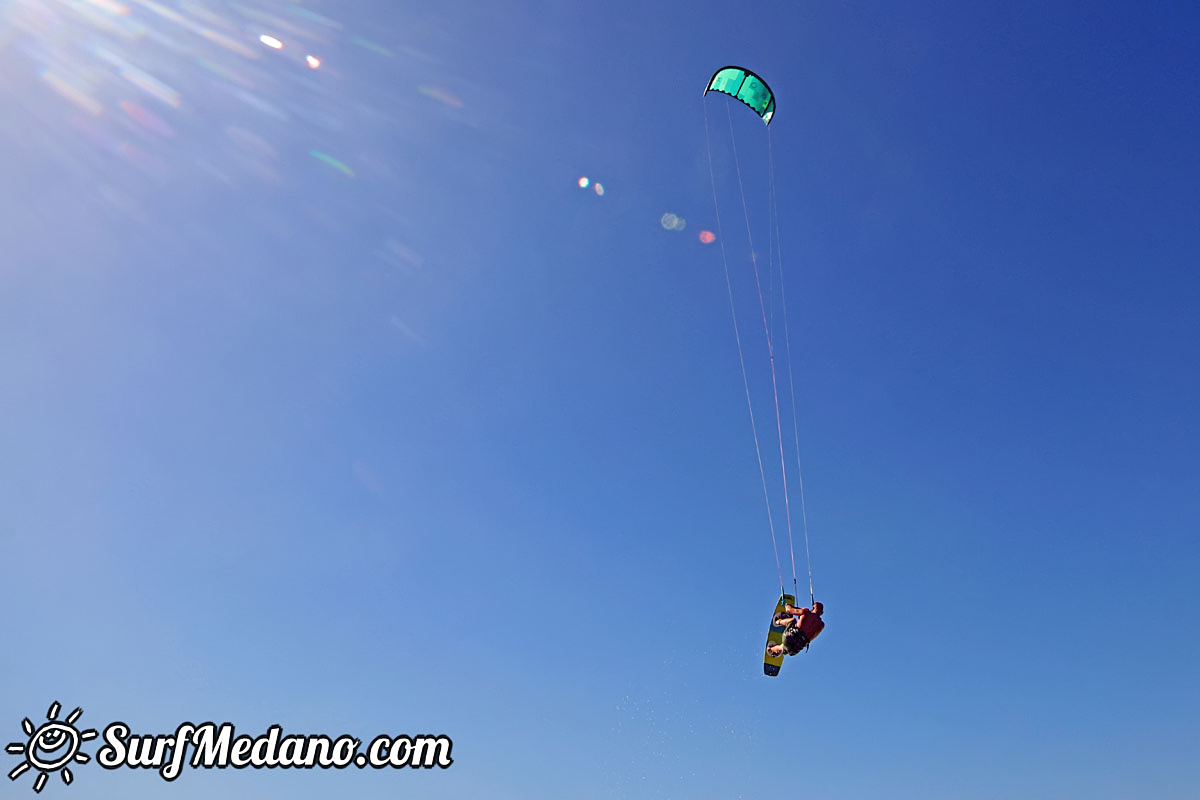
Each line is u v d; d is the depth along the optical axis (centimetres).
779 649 1658
